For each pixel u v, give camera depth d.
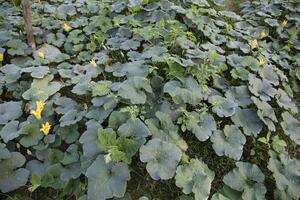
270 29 2.07
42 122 1.30
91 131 1.17
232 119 1.33
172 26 1.68
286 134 1.36
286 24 2.09
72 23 1.94
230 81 1.58
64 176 1.12
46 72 1.50
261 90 1.48
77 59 1.74
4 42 1.71
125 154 1.09
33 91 1.42
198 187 1.06
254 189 1.13
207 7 2.21
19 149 1.24
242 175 1.16
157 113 1.24
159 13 1.90
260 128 1.33
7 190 1.07
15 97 1.47
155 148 1.10
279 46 1.95
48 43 1.81
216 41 1.78
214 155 1.30
